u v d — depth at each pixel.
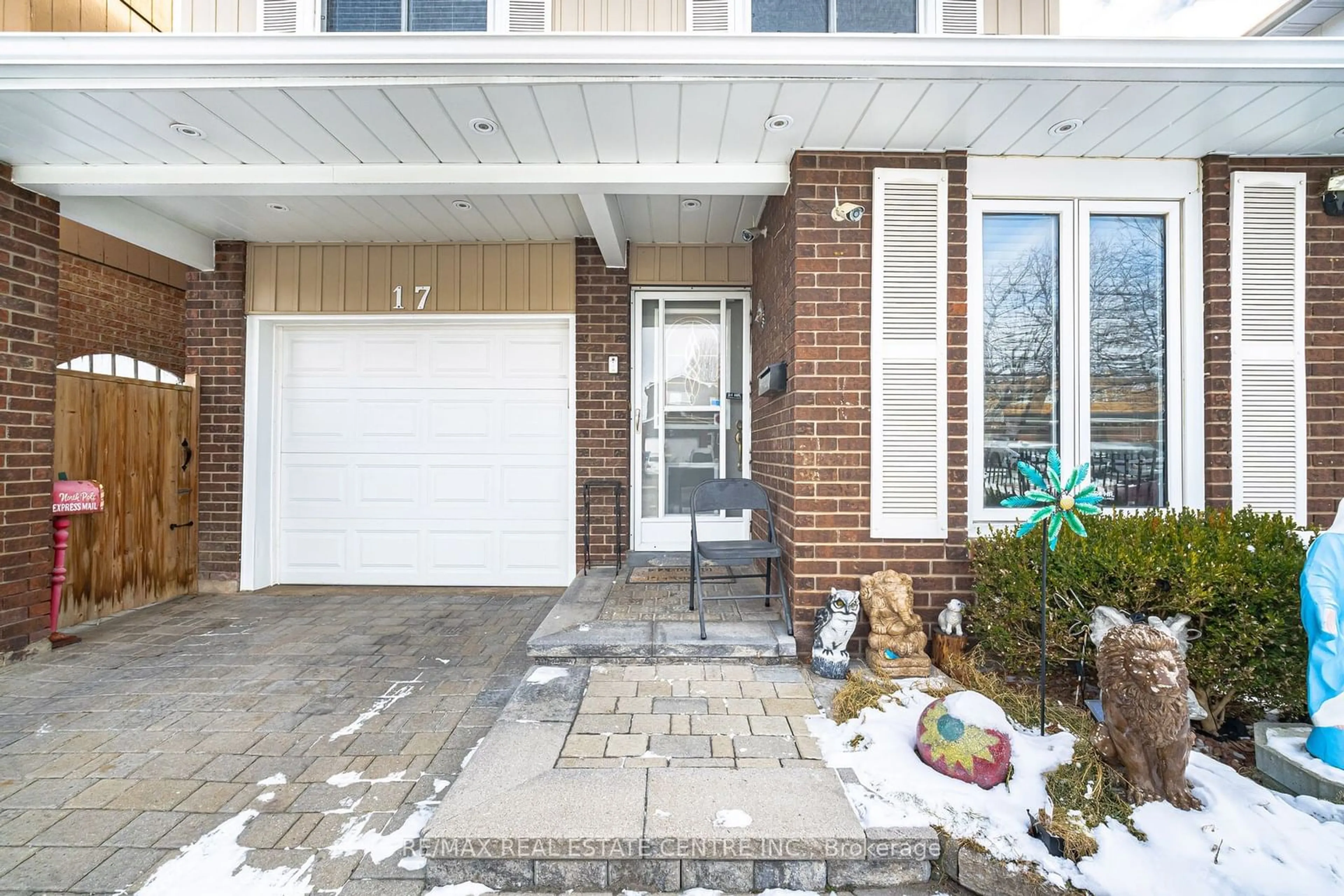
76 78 2.69
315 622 4.26
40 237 3.68
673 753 2.25
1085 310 3.45
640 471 5.18
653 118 3.00
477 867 1.80
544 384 5.32
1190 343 3.39
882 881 1.81
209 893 1.75
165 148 3.29
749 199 4.17
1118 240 3.50
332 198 4.23
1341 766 2.01
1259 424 3.36
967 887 1.77
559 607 3.71
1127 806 1.88
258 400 5.19
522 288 5.10
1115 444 3.49
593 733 2.39
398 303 5.12
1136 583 2.54
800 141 3.22
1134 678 1.90
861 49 2.59
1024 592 2.76
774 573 3.84
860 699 2.59
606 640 3.13
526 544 5.34
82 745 2.54
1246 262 3.37
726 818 1.86
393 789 2.24
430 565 5.36
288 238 5.03
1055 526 2.36
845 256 3.31
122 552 4.49
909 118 2.99
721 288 5.11
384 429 5.37
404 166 3.49
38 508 3.64
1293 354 3.36
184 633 4.00
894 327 3.31
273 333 5.34
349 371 5.38
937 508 3.30
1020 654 2.79
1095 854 1.73
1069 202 3.44
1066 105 2.87
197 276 5.14
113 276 6.04
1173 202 3.44
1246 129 3.08
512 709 2.60
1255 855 1.68
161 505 4.82
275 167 3.51
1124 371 3.50
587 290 5.09
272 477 5.35
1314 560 2.10
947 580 3.29
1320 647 2.08
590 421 5.10
